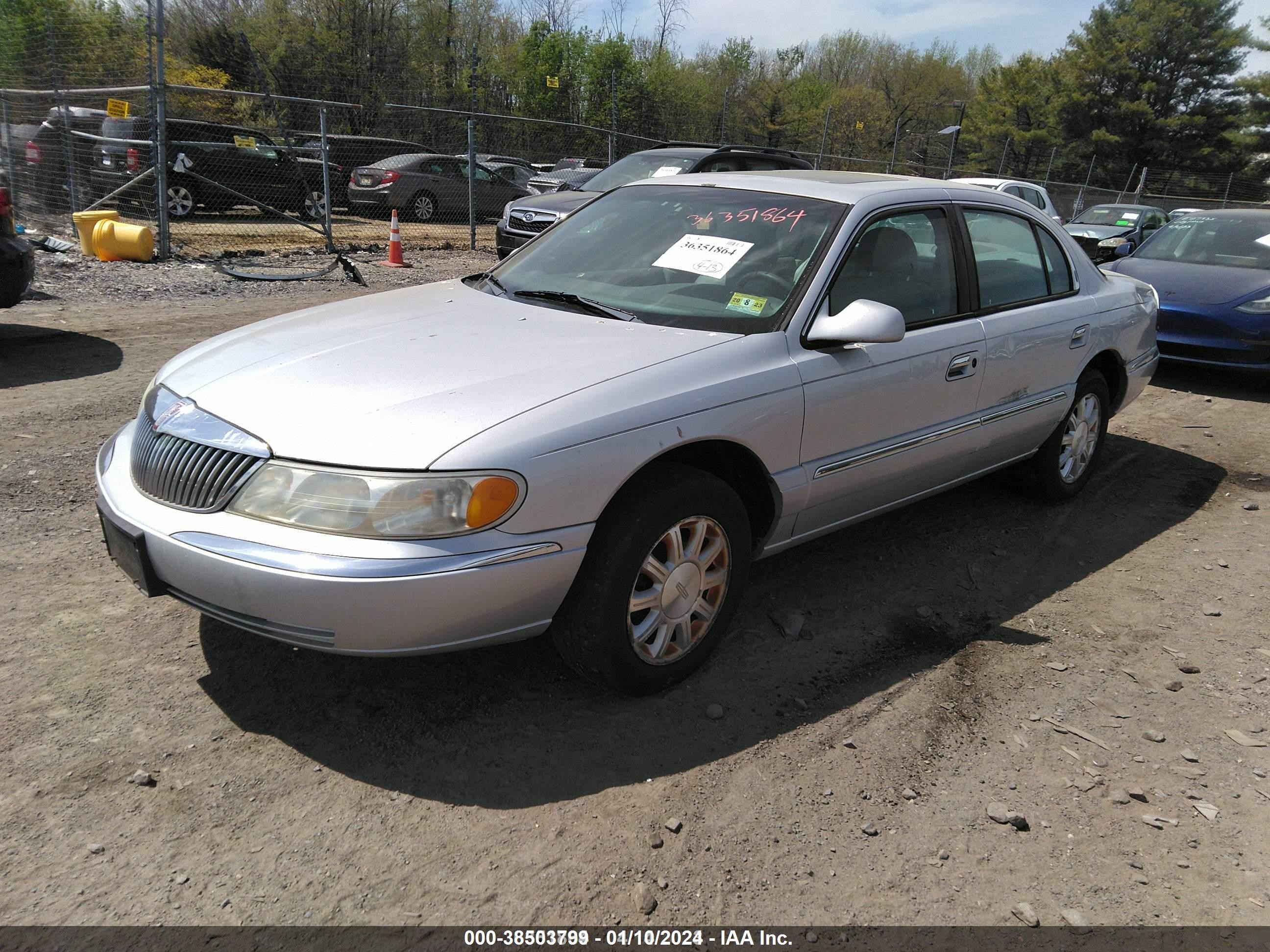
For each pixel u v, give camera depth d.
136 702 2.85
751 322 3.25
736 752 2.78
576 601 2.75
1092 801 2.67
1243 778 2.82
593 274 3.68
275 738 2.72
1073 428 4.85
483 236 17.44
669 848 2.39
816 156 24.25
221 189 13.65
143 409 3.06
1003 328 4.06
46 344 7.23
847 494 3.52
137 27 20.12
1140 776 2.80
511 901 2.19
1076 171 49.38
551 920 2.15
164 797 2.46
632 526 2.74
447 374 2.79
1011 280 4.28
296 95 32.19
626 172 11.72
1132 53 47.00
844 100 46.91
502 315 3.38
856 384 3.37
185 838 2.33
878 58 59.97
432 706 2.91
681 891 2.25
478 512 2.44
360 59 34.62
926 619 3.69
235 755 2.64
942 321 3.83
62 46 17.42
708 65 45.34
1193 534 4.75
